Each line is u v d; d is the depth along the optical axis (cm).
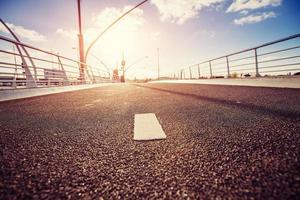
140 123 239
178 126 217
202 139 167
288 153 125
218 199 82
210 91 748
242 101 404
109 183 101
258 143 149
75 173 113
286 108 296
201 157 128
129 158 133
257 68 1013
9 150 157
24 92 771
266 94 524
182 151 141
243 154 129
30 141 181
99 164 125
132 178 105
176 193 89
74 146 163
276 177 96
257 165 111
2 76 768
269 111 279
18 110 411
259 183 92
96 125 243
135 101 507
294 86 714
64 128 233
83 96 766
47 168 121
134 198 86
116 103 482
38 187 98
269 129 187
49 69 1066
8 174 113
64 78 1338
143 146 156
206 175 104
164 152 141
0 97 631
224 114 275
